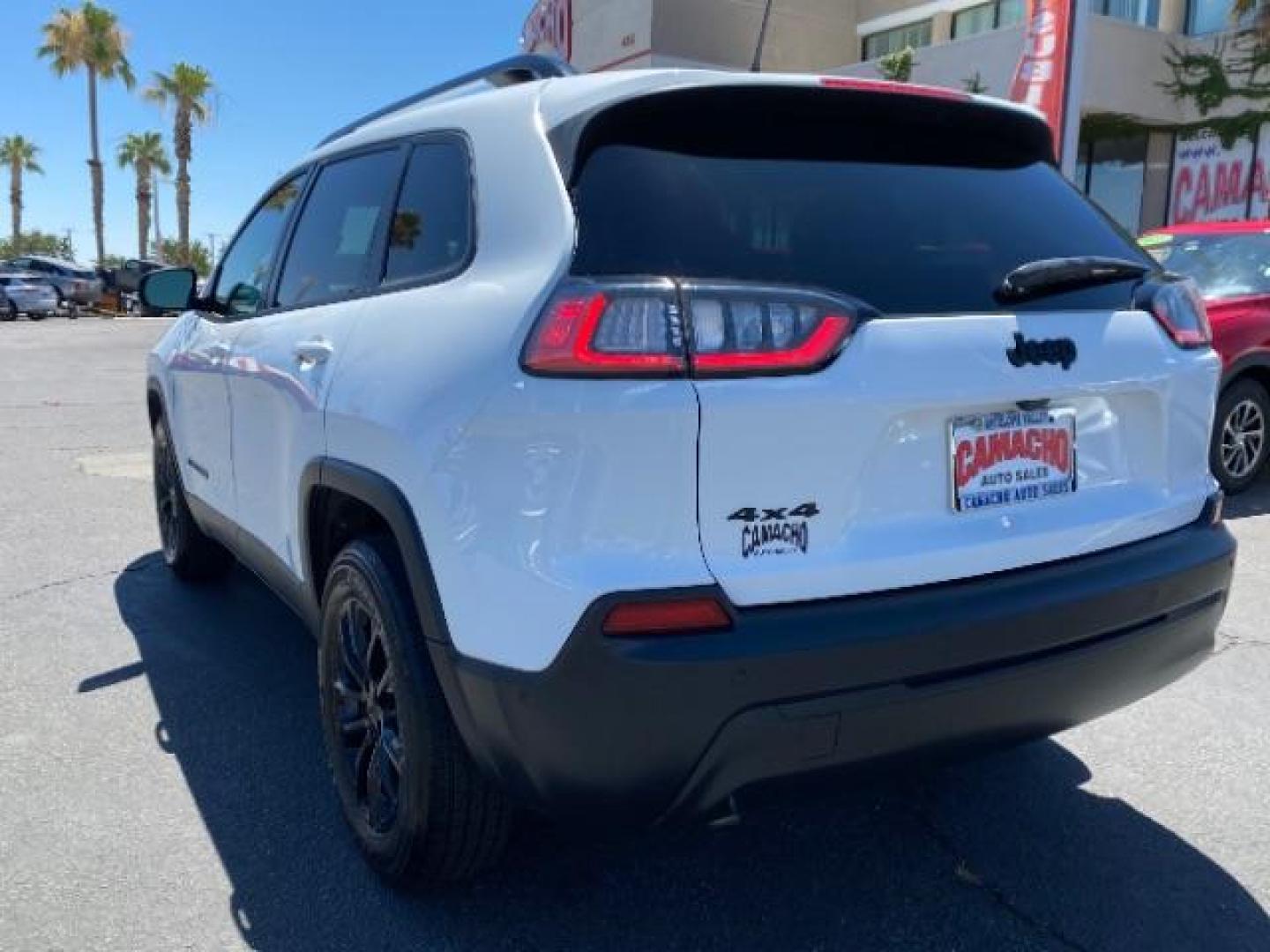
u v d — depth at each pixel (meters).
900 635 2.12
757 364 2.06
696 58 23.58
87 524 6.31
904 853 2.87
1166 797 3.16
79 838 2.91
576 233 2.19
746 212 2.33
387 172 3.06
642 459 2.00
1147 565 2.50
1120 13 20.17
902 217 2.49
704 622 2.03
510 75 2.94
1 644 4.32
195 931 2.52
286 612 4.74
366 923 2.56
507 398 2.08
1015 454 2.38
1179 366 2.65
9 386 13.77
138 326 29.56
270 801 3.12
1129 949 2.48
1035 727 2.39
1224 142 19.83
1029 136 2.87
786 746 2.07
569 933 2.54
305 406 2.91
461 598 2.18
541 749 2.10
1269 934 2.53
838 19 25.00
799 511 2.12
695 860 2.83
